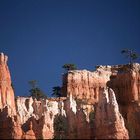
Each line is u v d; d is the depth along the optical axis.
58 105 160.50
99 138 130.50
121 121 131.75
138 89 180.62
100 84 185.88
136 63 186.88
